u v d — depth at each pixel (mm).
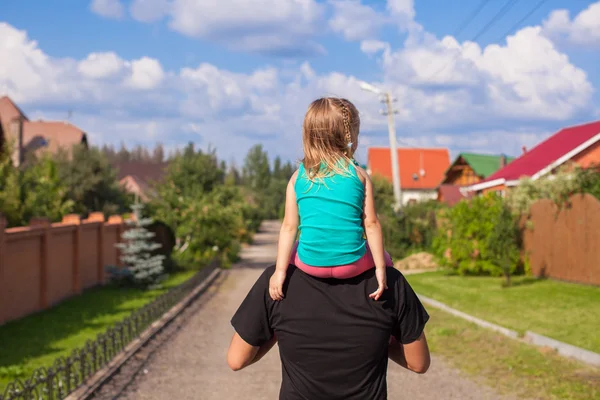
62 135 64812
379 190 49625
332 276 2252
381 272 2238
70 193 37875
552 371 7566
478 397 6746
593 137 23859
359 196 2291
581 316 10945
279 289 2246
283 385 2322
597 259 14414
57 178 29266
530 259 17547
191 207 29516
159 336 11516
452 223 19984
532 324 10492
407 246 28547
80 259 18828
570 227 15469
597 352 8086
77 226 18156
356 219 2277
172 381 7949
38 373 6359
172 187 31562
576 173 15602
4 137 30438
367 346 2215
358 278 2291
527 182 18031
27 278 14297
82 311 15047
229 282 23016
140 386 7691
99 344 8414
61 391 6961
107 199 40594
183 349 10211
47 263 15305
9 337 11383
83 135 65188
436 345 9602
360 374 2225
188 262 28719
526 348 8914
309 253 2254
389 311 2254
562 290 14219
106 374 8086
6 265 13047
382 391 2260
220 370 8594
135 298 17938
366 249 2309
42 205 25062
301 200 2307
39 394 6707
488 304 13219
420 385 7402
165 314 13992
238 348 2367
